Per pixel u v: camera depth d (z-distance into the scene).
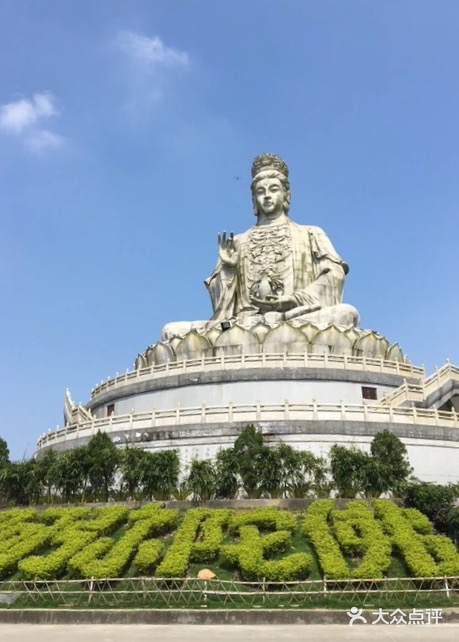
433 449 28.47
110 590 17.09
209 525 20.36
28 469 27.03
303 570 17.52
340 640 13.02
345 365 36.88
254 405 28.80
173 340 42.78
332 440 27.56
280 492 23.56
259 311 46.31
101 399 41.56
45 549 20.34
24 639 13.56
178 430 28.64
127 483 24.70
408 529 19.73
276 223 50.38
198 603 16.20
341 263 47.94
